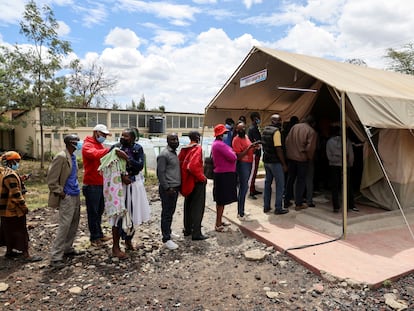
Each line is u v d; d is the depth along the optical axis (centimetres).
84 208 725
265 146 605
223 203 536
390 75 852
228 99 883
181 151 511
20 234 447
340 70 687
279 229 538
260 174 1060
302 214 608
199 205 509
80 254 468
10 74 1227
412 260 416
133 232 471
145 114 2331
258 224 566
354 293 348
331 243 474
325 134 781
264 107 979
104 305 334
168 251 474
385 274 376
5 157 445
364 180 666
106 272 410
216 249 480
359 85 554
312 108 885
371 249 452
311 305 329
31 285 379
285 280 382
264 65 718
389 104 525
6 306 333
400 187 621
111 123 2181
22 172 1327
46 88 1273
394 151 631
